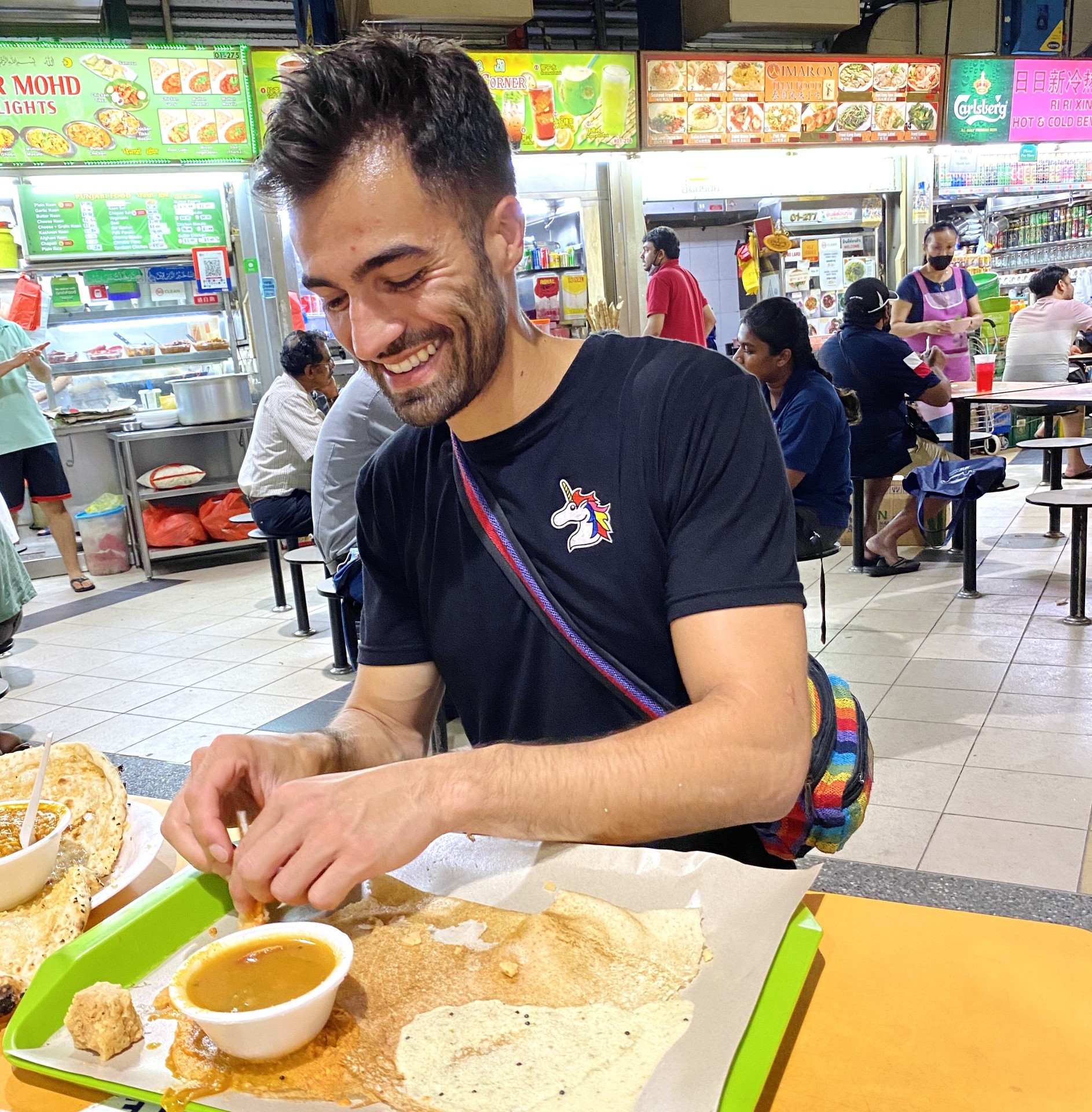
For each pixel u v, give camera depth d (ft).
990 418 26.05
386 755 3.86
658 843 3.71
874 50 27.45
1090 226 28.17
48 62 18.52
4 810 3.37
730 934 2.67
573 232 23.29
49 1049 2.50
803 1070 2.31
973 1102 2.16
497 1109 2.21
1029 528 19.10
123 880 3.31
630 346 3.61
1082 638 12.57
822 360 16.52
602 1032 2.40
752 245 24.23
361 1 20.26
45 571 20.97
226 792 3.21
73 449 21.17
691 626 3.20
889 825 8.32
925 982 2.57
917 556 17.63
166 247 21.27
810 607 14.96
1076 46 28.07
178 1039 2.50
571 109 21.08
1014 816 8.29
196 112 19.58
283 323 21.80
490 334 3.13
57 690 13.46
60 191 20.40
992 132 24.31
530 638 3.72
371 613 4.22
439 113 2.86
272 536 16.08
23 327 18.67
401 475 3.93
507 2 20.68
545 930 2.78
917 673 11.80
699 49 24.57
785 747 3.00
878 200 25.29
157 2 23.24
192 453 21.77
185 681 13.55
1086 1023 2.37
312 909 3.05
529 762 3.02
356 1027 2.53
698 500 3.32
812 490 12.37
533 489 3.55
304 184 2.84
